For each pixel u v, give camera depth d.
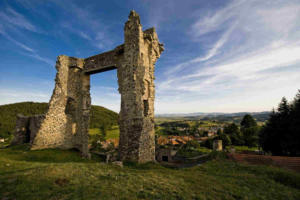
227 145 46.25
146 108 13.69
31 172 6.63
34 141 13.66
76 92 16.78
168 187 6.25
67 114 16.03
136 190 5.67
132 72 12.79
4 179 5.91
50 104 14.88
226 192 6.50
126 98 12.90
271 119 26.80
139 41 12.88
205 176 8.48
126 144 12.38
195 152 30.70
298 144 20.52
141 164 11.41
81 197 4.86
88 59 16.83
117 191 5.40
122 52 14.47
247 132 48.56
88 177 6.52
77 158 13.33
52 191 5.19
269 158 11.26
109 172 7.53
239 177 8.59
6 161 8.73
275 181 8.33
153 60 15.12
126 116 12.68
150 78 14.22
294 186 7.80
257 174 9.19
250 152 29.12
